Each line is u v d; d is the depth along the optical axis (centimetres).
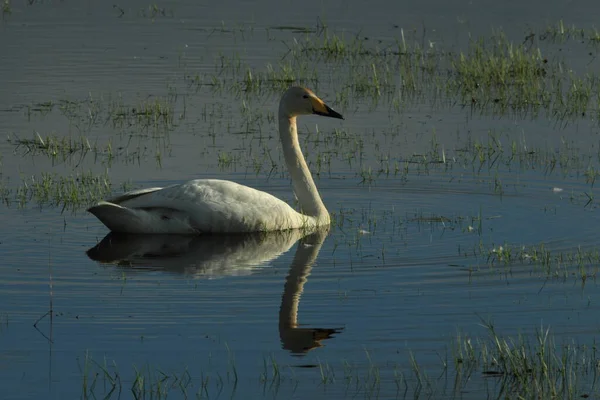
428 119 2189
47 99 2306
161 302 1205
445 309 1180
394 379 1004
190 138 2039
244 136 2056
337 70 2634
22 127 2089
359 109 2284
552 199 1670
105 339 1094
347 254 1407
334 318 1154
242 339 1096
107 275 1307
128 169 1833
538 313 1167
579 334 1106
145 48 2844
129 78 2517
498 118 2195
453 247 1429
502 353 1041
